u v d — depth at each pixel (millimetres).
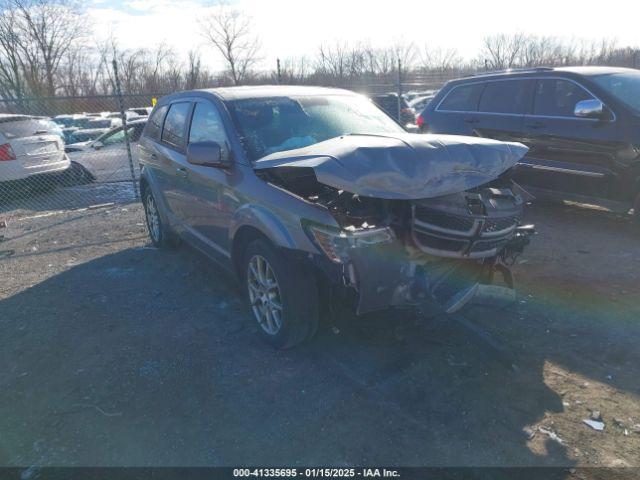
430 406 3059
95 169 12094
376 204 3332
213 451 2770
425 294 3355
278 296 3652
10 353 3863
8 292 5082
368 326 3963
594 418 2914
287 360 3594
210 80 30984
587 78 6312
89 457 2760
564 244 5793
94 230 7383
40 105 15781
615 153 5941
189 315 4359
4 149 9477
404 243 3244
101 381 3434
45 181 10227
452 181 3186
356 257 3074
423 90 26016
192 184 4633
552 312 4164
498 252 3666
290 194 3441
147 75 33000
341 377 3367
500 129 7145
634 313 4113
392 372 3406
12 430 3000
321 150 3391
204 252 4785
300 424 2945
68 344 3945
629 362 3447
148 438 2885
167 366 3576
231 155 4023
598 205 6254
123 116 9438
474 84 7625
